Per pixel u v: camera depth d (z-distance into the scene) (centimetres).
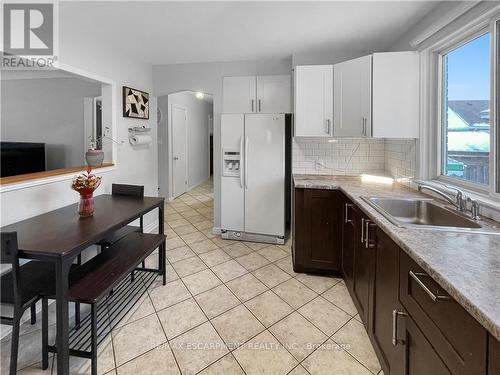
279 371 162
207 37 285
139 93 365
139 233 260
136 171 370
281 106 359
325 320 208
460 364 85
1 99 442
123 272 185
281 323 204
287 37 285
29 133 443
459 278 90
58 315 147
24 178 212
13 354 145
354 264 220
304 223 276
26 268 182
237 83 370
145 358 171
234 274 279
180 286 256
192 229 421
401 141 277
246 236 369
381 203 210
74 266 217
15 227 186
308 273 281
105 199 267
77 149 433
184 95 672
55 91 432
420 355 112
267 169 350
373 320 173
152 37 284
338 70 280
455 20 189
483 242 123
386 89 243
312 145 337
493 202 162
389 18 240
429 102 234
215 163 393
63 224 192
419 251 112
